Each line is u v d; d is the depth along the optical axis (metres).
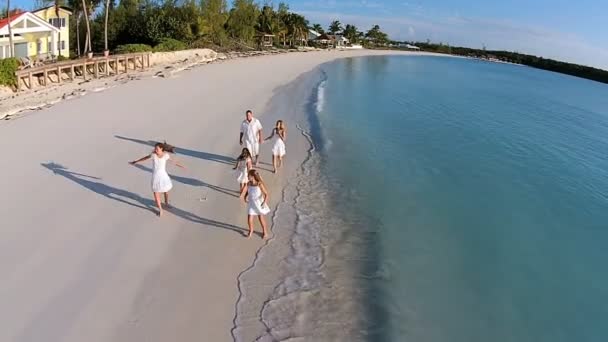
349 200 14.12
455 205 14.57
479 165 19.42
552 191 16.92
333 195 14.38
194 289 8.92
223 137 18.80
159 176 11.40
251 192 10.70
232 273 9.59
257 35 90.88
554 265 11.35
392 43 190.25
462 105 37.31
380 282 9.93
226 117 22.52
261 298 8.89
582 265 11.42
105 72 33.94
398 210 13.77
